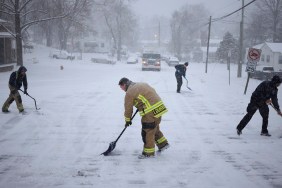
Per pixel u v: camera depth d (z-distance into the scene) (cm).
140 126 803
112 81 2000
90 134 729
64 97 1272
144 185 455
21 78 923
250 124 832
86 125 812
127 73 2817
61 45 5131
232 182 468
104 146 640
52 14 2898
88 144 653
